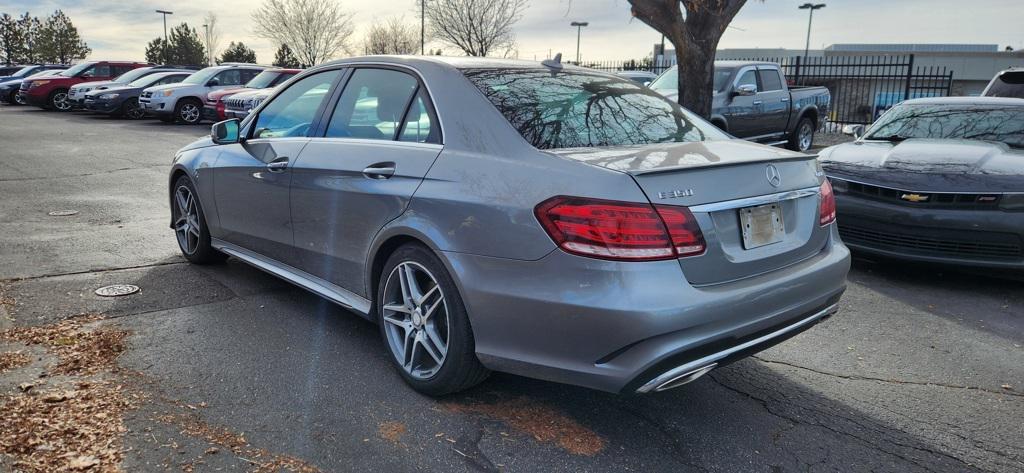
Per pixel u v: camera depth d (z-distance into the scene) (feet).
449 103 10.75
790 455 9.36
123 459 8.55
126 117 72.33
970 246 16.70
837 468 9.07
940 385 11.66
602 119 10.91
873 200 17.81
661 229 8.34
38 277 15.99
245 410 10.02
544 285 8.73
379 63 12.44
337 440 9.32
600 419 10.20
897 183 17.37
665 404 10.75
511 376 11.59
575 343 8.65
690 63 33.17
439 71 11.28
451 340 9.98
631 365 8.39
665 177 8.62
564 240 8.52
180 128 61.52
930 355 12.97
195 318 13.66
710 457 9.27
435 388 10.41
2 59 178.19
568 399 10.78
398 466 8.78
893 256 17.67
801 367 12.31
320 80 13.74
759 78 42.47
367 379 11.23
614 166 8.69
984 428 10.21
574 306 8.46
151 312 13.89
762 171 9.69
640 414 10.39
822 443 9.69
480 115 10.30
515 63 12.26
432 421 9.95
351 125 12.46
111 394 10.27
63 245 19.16
